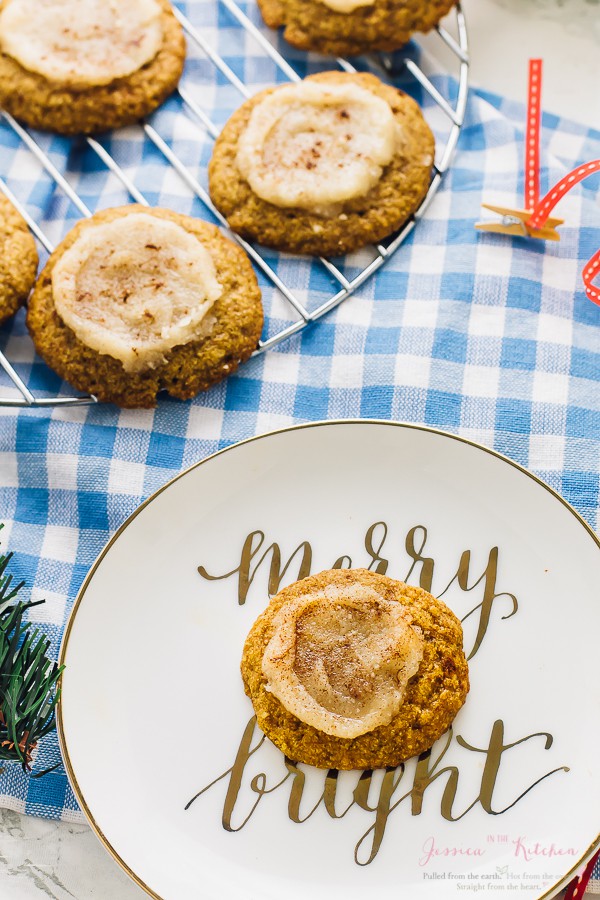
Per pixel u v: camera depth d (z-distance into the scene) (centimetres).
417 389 58
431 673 54
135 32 61
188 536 56
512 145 61
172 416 59
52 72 60
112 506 58
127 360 57
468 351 59
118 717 55
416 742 53
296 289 60
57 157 61
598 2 63
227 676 55
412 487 56
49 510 58
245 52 63
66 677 54
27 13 60
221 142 60
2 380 59
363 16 60
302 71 63
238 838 54
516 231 59
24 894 56
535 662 55
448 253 60
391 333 59
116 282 58
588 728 54
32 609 57
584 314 59
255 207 59
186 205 61
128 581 56
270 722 54
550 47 63
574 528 55
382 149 58
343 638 54
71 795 56
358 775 54
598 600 55
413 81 63
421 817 54
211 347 58
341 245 59
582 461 58
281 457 56
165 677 55
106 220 58
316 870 54
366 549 56
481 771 54
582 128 62
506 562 56
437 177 60
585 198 60
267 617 55
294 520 56
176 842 54
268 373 59
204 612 56
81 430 59
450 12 63
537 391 58
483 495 56
